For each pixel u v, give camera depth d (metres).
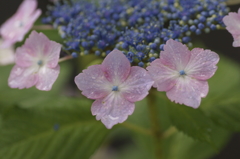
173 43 0.36
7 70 0.47
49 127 0.43
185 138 0.50
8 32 0.42
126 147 0.62
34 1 0.42
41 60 0.38
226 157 0.61
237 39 0.36
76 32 0.39
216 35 0.61
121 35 0.39
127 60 0.36
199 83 0.36
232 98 0.44
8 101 0.46
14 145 0.42
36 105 0.43
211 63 0.36
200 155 0.49
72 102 0.44
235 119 0.43
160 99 0.49
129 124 0.44
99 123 0.43
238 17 0.37
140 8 0.41
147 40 0.38
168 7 0.40
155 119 0.43
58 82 0.48
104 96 0.36
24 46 0.38
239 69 0.49
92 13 0.41
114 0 0.43
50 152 0.43
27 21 0.41
